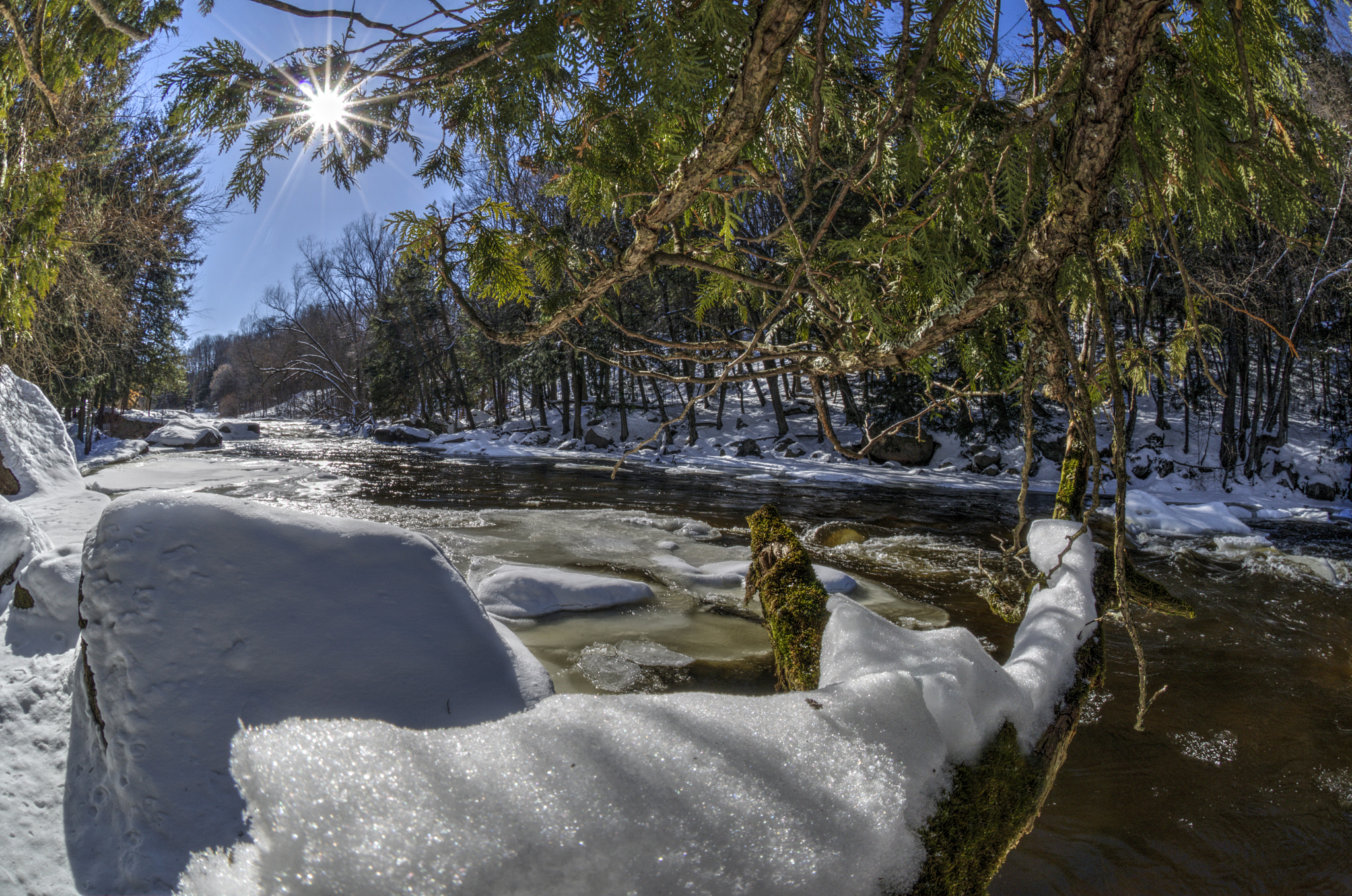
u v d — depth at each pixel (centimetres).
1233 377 1981
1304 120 98
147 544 198
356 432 3878
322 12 97
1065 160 95
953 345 154
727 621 614
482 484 1591
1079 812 370
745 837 98
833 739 114
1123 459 112
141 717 177
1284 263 1313
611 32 94
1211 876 322
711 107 101
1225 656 586
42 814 180
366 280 4453
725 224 141
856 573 832
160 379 2562
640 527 1033
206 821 160
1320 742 441
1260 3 88
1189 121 95
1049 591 181
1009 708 131
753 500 1443
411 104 116
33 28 151
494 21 92
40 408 791
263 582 209
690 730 114
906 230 111
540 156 121
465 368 3838
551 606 624
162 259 1908
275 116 104
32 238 259
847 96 120
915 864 103
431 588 236
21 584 307
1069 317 144
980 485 1841
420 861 93
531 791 100
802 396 3155
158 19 127
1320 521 1430
